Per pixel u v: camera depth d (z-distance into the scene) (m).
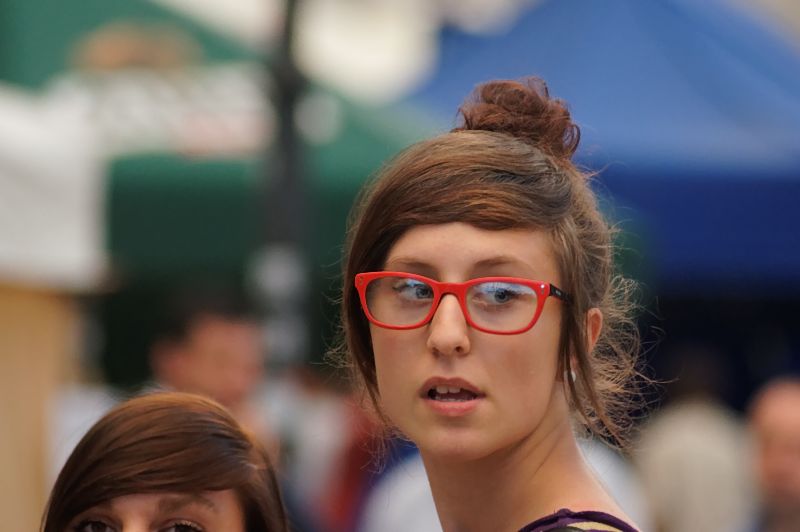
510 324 3.61
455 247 3.62
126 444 4.40
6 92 9.19
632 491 8.95
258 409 9.03
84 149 9.16
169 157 12.31
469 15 16.83
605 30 16.02
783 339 17.19
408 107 14.77
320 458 10.72
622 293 4.43
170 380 8.98
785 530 10.15
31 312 9.30
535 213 3.66
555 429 3.82
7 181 8.53
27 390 9.23
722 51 15.81
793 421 10.08
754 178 13.81
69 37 13.18
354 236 3.88
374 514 9.80
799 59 16.67
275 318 9.18
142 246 12.24
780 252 13.84
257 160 12.02
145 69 12.95
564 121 4.03
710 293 15.67
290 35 9.23
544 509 3.73
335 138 12.45
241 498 4.54
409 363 3.66
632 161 13.82
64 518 4.45
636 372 4.34
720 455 12.77
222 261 12.21
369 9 16.64
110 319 14.49
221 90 12.66
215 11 15.10
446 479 3.85
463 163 3.70
